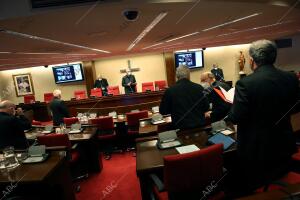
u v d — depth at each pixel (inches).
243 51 425.1
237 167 82.3
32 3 89.3
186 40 287.1
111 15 109.8
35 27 112.6
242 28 242.5
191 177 61.4
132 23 135.0
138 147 88.2
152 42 263.1
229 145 76.0
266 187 57.6
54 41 167.0
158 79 415.8
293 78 57.2
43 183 83.0
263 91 53.9
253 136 56.1
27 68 406.0
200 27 191.0
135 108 269.6
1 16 89.1
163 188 65.9
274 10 162.9
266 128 55.3
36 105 344.8
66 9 91.5
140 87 414.9
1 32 114.1
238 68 430.0
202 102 94.6
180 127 93.2
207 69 427.8
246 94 54.5
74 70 397.7
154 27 159.5
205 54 424.2
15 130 116.7
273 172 57.5
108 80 410.9
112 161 171.9
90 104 271.4
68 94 412.8
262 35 382.0
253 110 55.1
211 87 120.3
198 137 90.0
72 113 272.4
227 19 169.8
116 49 302.7
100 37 174.2
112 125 177.8
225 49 426.0
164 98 94.5
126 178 140.9
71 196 107.0
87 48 245.9
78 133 146.3
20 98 414.0
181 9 117.0
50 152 101.2
